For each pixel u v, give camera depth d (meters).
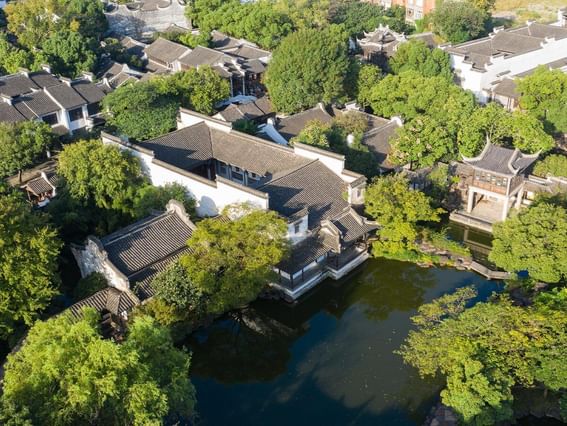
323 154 56.69
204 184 54.50
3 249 40.25
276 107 77.25
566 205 51.16
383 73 90.19
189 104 73.62
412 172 61.34
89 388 27.55
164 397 28.83
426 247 54.22
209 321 46.00
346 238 50.69
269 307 48.75
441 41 100.50
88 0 103.56
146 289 43.69
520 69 86.94
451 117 63.41
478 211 60.72
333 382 41.44
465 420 33.66
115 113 69.88
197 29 112.00
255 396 40.72
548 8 127.12
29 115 71.88
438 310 41.03
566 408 34.69
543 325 36.88
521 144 61.53
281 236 46.34
